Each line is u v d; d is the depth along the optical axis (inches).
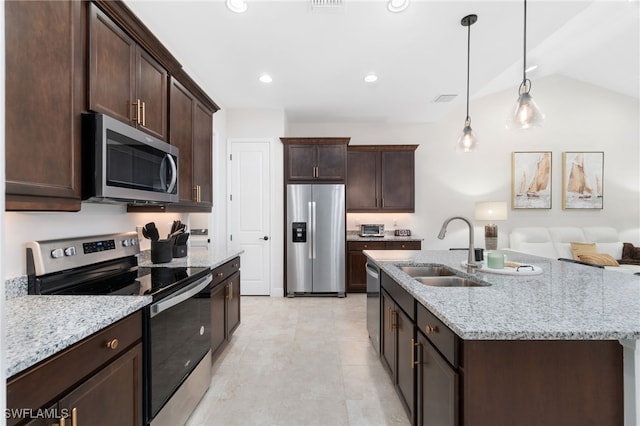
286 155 165.5
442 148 195.2
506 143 193.3
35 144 41.4
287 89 140.4
